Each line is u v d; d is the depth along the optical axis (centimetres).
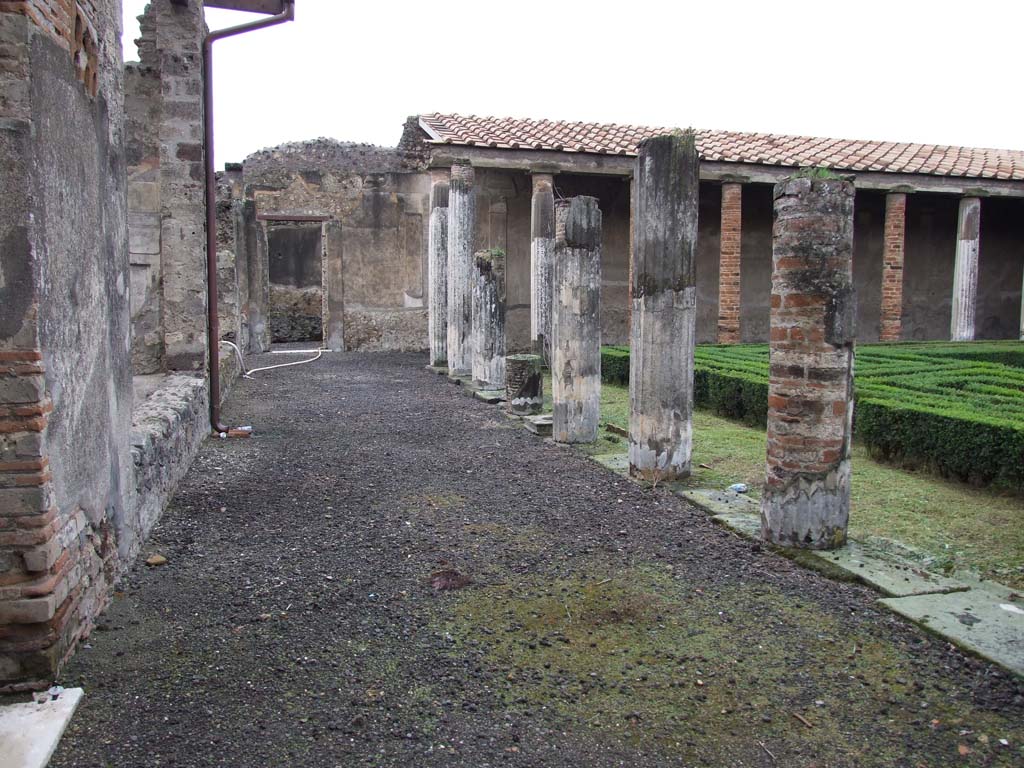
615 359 1385
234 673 345
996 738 302
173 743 291
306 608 416
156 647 368
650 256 683
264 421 997
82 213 372
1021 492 626
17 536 315
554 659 364
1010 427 629
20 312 310
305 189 1969
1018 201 2130
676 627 400
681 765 286
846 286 501
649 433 694
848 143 1989
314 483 684
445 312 1599
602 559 500
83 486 373
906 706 325
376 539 534
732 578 468
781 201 515
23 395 312
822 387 501
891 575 462
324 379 1451
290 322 2422
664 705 326
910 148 2011
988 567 482
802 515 508
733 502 625
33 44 312
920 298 2105
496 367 1264
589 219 855
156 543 515
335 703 322
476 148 1512
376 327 2020
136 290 917
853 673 353
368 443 866
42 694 318
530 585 455
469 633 390
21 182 306
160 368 927
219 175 1955
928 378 998
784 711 322
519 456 809
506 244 1844
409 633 389
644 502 636
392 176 1995
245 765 279
